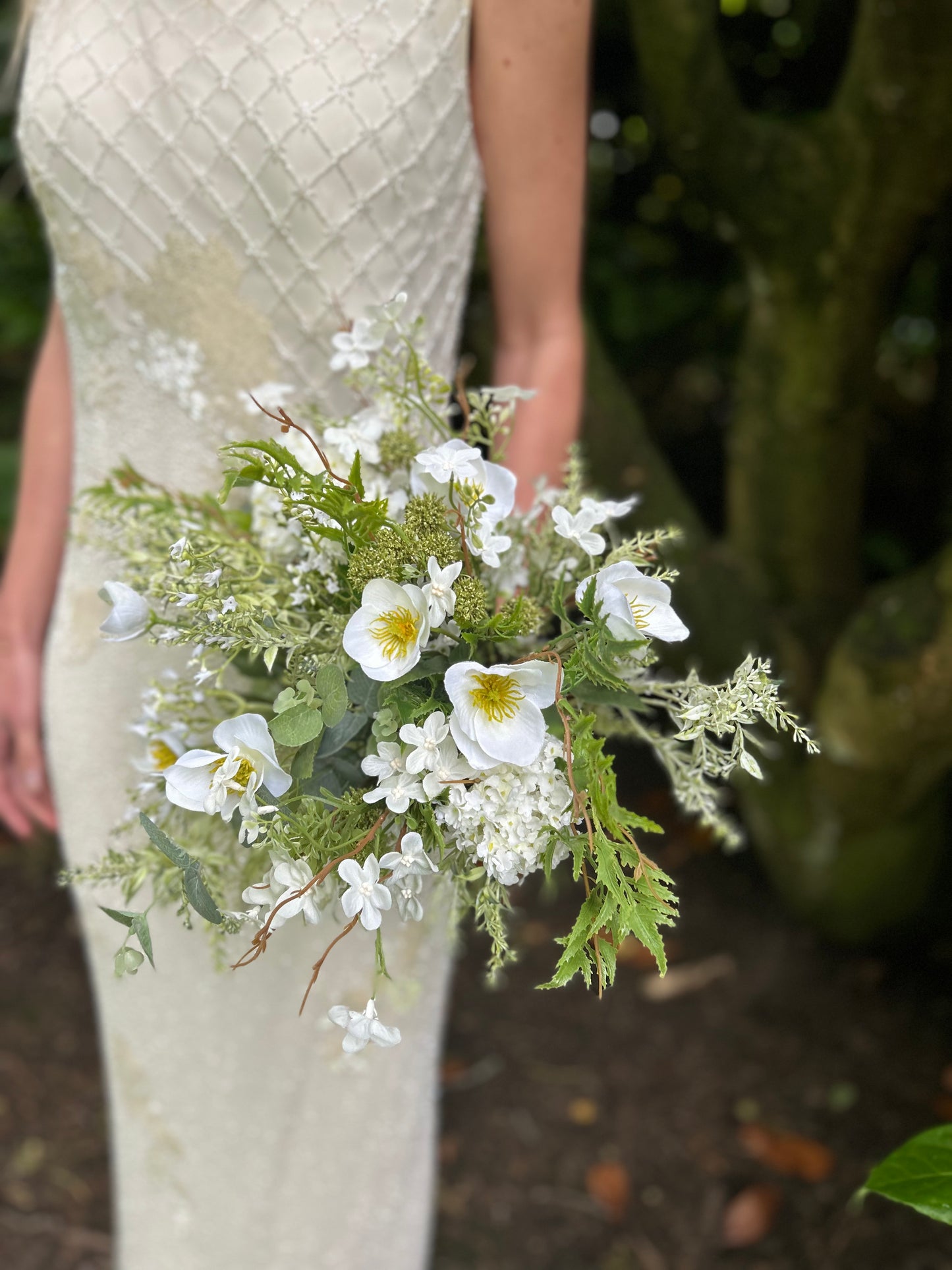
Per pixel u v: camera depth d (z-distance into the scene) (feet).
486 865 2.52
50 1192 5.85
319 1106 4.03
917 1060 6.49
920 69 5.22
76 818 4.00
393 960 3.88
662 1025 6.84
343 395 3.51
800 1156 5.95
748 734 2.66
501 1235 5.66
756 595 6.88
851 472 6.68
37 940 7.43
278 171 3.26
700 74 5.50
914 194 5.63
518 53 3.35
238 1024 3.94
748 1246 5.57
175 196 3.35
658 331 8.51
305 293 3.38
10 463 7.52
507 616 2.59
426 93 3.31
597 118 8.31
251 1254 4.22
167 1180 4.21
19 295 7.85
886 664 5.51
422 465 2.59
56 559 4.22
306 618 2.83
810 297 6.12
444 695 2.62
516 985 7.15
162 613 3.18
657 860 8.00
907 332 8.50
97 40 3.34
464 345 6.64
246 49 3.22
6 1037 6.71
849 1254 5.46
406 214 3.39
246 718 2.52
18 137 3.56
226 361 3.46
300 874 2.50
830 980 7.06
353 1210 4.21
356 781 2.75
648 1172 5.97
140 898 3.89
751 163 5.73
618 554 2.78
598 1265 5.53
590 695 2.71
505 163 3.51
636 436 6.43
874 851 6.47
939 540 7.86
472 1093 6.43
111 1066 4.25
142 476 3.51
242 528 3.08
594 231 8.34
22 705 4.25
